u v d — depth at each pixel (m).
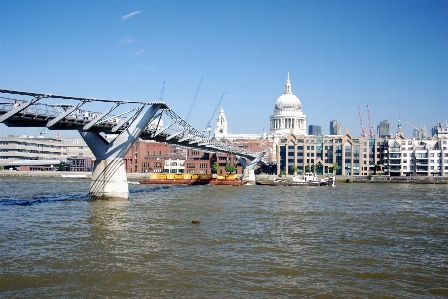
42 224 60.50
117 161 96.00
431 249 49.97
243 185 176.88
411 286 37.19
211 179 184.12
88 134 96.81
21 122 74.00
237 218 69.75
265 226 62.59
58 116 73.00
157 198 101.75
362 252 47.91
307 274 39.72
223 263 42.34
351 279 38.62
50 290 34.44
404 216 76.00
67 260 42.06
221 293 34.50
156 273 38.78
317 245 50.84
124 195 96.25
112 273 38.47
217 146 161.25
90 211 74.44
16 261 41.53
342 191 142.75
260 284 36.75
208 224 62.97
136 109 94.62
